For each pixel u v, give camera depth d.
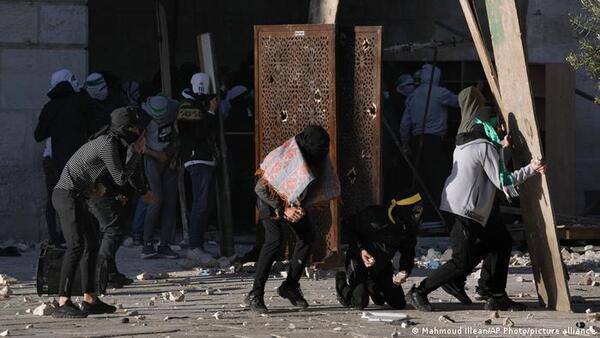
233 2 45.38
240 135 35.38
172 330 19.06
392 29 42.81
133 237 31.80
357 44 27.39
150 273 26.50
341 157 27.58
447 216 32.81
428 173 35.62
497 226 20.91
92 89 32.12
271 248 21.00
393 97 38.38
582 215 36.66
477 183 20.50
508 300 21.36
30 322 20.19
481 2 39.50
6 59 32.59
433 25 41.62
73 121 29.59
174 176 29.77
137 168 22.08
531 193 21.34
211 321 20.14
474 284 24.97
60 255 23.14
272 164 20.55
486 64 21.81
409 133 36.00
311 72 27.23
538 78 36.69
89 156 20.61
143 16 44.38
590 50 25.64
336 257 27.00
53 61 32.97
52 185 30.83
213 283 25.56
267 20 45.75
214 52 30.34
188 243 31.08
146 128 29.17
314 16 28.69
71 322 20.16
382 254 21.05
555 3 37.53
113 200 23.11
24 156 32.72
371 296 21.62
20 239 32.69
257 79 27.75
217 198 30.17
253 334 18.56
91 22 43.94
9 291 23.73
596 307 21.78
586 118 37.62
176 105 29.78
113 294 23.92
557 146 36.16
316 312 21.19
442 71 40.81
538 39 37.59
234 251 30.09
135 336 18.52
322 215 27.14
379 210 21.09
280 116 27.58
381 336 18.33
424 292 21.16
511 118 21.17
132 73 44.31
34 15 32.75
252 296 21.17
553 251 21.16
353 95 27.48
